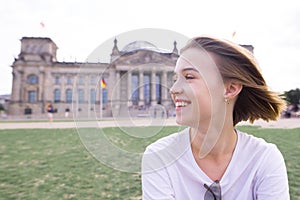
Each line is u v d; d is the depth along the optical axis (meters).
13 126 21.89
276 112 1.24
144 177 1.09
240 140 1.19
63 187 4.84
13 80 54.25
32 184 5.07
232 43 1.09
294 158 6.42
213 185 1.08
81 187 4.80
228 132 1.14
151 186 1.07
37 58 54.66
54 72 52.88
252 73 1.09
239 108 1.25
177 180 1.11
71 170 6.05
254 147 1.19
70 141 11.23
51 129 17.92
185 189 1.10
